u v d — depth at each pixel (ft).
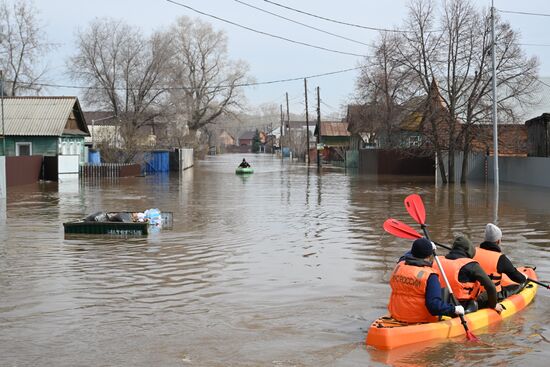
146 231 53.88
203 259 42.93
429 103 122.11
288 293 33.55
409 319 26.04
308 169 201.57
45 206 79.51
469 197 91.40
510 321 27.91
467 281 27.73
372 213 71.15
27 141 145.28
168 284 35.60
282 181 135.33
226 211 73.61
